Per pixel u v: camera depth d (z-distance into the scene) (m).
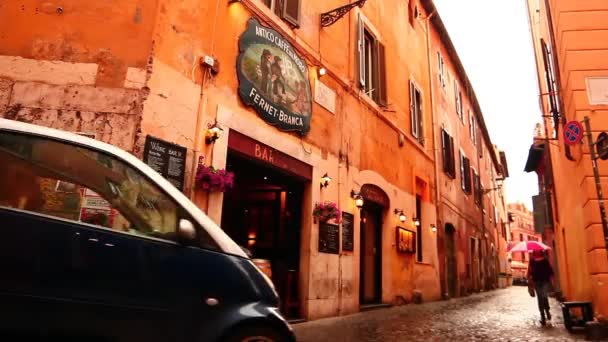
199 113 6.75
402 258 13.72
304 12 9.99
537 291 9.97
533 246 11.03
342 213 10.45
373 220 13.06
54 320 2.49
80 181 2.87
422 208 16.25
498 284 33.56
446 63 21.95
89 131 5.75
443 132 19.59
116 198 2.95
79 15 6.18
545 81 14.26
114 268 2.74
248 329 3.09
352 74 11.70
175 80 6.43
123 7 6.28
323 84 10.34
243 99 7.66
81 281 2.62
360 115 11.92
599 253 8.32
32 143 2.81
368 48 13.59
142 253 2.87
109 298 2.67
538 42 15.53
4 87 5.79
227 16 7.62
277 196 10.20
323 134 10.09
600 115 8.78
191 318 2.90
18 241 2.51
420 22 18.42
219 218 6.79
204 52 7.00
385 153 13.25
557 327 9.19
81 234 2.72
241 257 3.31
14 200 2.61
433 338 7.21
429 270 15.75
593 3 9.44
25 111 5.72
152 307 2.79
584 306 8.78
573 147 9.91
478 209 26.67
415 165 15.63
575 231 11.64
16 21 6.09
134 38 6.18
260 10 8.41
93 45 6.09
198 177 6.48
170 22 6.49
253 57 8.01
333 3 11.27
